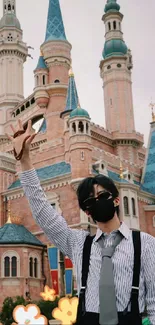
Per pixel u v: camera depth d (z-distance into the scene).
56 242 5.41
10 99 84.75
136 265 4.91
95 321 4.80
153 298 4.93
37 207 5.37
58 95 67.69
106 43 77.19
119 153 70.94
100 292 4.78
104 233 5.26
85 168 51.09
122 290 4.80
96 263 5.04
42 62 70.69
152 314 4.87
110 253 4.96
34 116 74.75
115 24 77.69
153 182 65.06
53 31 71.94
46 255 50.97
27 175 5.42
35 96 69.75
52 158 58.38
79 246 5.27
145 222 58.91
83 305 4.94
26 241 48.75
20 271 47.16
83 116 52.44
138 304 4.82
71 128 52.66
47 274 50.16
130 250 4.96
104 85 76.44
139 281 4.88
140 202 59.09
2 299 45.81
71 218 50.81
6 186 58.84
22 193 56.12
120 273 4.86
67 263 46.59
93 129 67.81
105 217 5.14
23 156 5.43
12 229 50.59
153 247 5.04
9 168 60.00
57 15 73.56
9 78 86.69
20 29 89.88
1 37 88.25
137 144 73.00
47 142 59.84
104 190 5.16
